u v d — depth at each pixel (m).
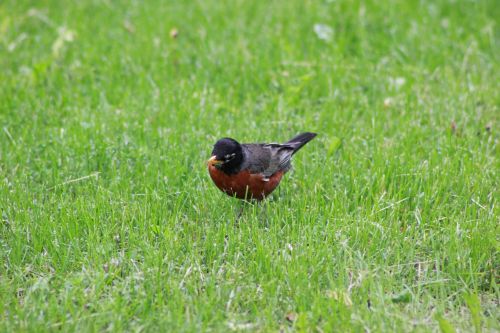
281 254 8.38
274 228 8.95
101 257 8.42
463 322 7.45
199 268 8.15
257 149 9.76
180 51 15.06
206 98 12.90
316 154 11.00
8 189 9.77
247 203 9.98
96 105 13.06
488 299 8.00
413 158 10.80
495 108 12.58
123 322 7.28
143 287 7.81
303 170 10.77
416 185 10.02
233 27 15.88
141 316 7.42
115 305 7.38
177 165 10.51
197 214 9.55
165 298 7.74
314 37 15.71
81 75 14.02
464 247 8.61
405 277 8.34
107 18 16.70
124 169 10.48
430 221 9.31
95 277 7.91
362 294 7.75
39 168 10.66
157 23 16.31
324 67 14.16
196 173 10.49
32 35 15.95
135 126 11.82
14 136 11.69
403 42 15.41
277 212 9.59
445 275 8.23
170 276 8.00
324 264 8.30
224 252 8.55
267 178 9.69
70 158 10.87
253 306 7.54
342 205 9.57
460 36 15.80
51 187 10.12
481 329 7.33
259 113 12.80
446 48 15.05
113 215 9.14
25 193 9.70
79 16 16.72
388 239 8.82
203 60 14.50
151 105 12.78
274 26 16.06
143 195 9.89
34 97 13.03
